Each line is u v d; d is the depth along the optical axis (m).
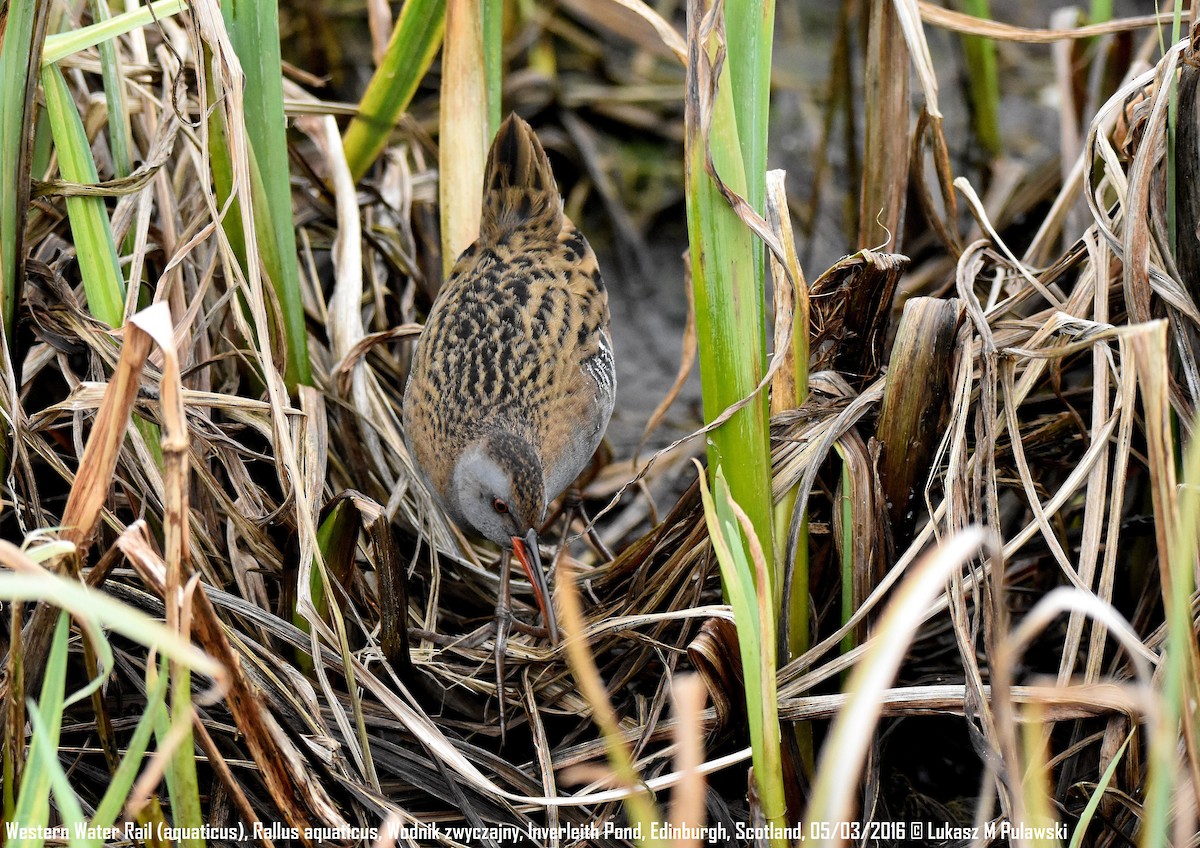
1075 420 6.34
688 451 8.60
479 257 6.95
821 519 6.21
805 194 10.58
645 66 11.18
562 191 10.66
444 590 6.88
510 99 10.59
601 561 7.60
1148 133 5.19
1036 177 9.24
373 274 7.80
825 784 3.54
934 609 5.51
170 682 4.54
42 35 5.24
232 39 5.88
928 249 9.41
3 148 5.29
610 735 3.56
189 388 6.45
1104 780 4.48
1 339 5.42
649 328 9.98
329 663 5.51
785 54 11.62
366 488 7.00
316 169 8.24
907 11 6.41
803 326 5.71
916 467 5.70
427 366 6.68
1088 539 5.29
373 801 5.03
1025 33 6.80
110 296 5.57
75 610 3.68
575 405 6.86
